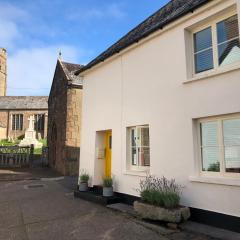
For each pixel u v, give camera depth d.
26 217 8.41
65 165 18.14
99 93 11.66
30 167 22.47
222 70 6.94
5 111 57.53
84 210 9.08
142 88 9.39
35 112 56.97
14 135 56.72
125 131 10.00
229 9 7.08
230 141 6.89
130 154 9.94
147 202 7.75
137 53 9.74
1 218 8.36
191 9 7.59
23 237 6.75
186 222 7.19
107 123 11.01
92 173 11.54
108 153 11.62
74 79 18.86
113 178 10.31
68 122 18.34
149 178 8.70
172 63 8.35
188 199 7.49
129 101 9.94
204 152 7.44
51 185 14.34
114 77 10.83
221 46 7.39
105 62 11.29
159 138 8.53
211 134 7.32
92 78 12.27
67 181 15.71
